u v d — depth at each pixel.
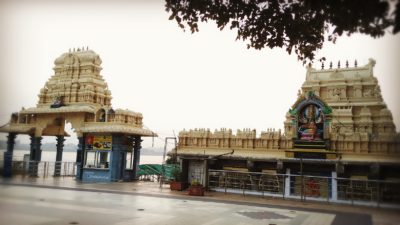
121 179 26.08
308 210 14.98
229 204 16.16
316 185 19.72
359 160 18.70
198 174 22.52
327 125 20.48
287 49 7.11
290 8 6.52
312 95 21.09
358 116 30.25
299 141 21.05
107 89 30.11
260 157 21.45
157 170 28.58
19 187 19.69
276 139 22.09
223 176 22.31
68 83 29.02
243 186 20.22
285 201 18.02
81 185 22.11
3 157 26.27
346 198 17.89
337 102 32.38
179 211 13.55
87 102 27.75
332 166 19.72
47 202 14.55
